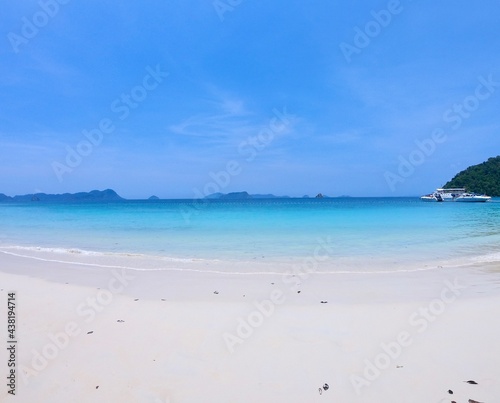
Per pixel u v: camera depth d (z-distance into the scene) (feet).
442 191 331.57
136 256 48.67
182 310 25.14
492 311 24.47
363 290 30.76
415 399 14.15
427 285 32.48
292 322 22.66
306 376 15.98
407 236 66.49
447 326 21.74
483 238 63.46
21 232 81.00
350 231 74.95
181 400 14.14
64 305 26.43
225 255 49.11
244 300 27.76
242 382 15.47
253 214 139.64
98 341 19.72
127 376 15.96
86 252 52.60
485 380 15.40
